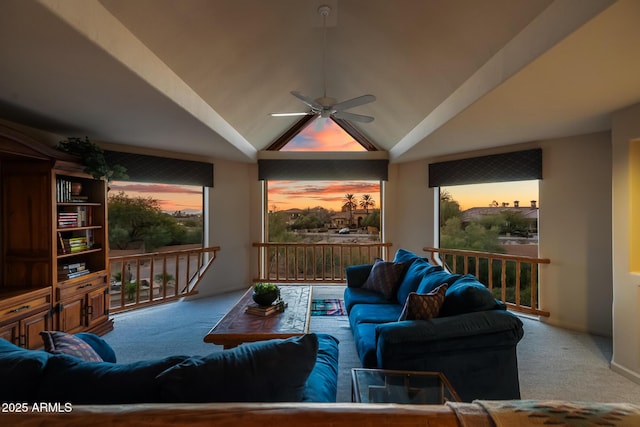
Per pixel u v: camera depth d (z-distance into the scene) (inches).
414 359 77.5
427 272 118.1
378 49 120.3
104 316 138.2
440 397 65.2
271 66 133.3
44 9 55.7
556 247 147.9
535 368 106.9
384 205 218.8
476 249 185.2
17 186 113.1
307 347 46.9
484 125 127.4
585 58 72.1
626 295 101.0
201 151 182.2
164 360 44.8
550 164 149.9
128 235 177.8
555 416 29.3
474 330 79.0
